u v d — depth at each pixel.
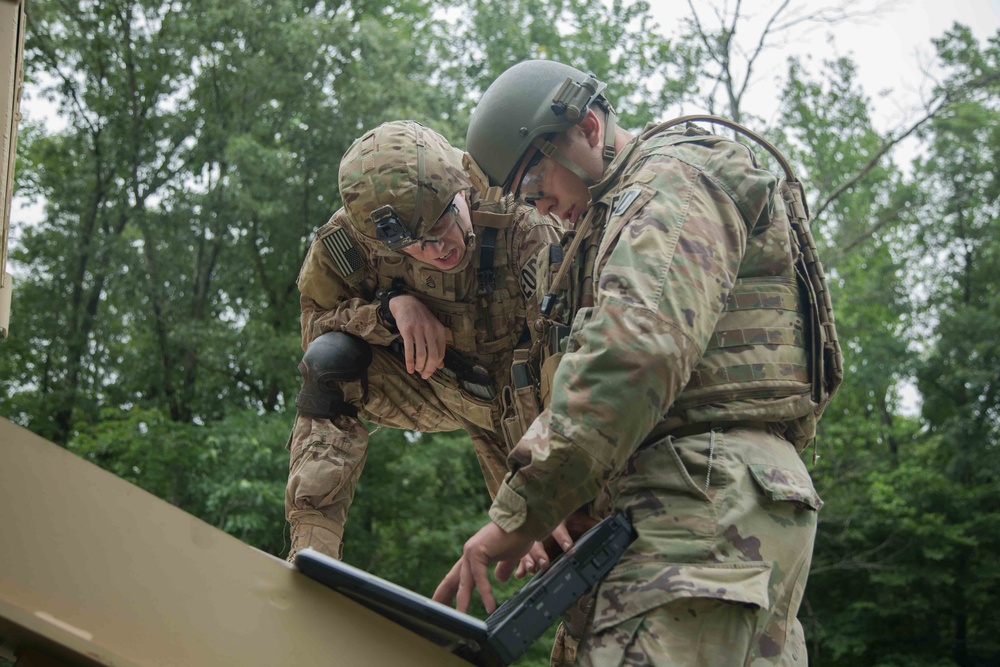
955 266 20.19
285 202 15.79
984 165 18.89
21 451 1.34
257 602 1.42
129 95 17.81
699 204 1.83
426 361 2.79
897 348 18.03
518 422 2.62
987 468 17.16
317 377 2.76
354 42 15.83
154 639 1.31
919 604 16.48
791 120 18.88
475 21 18.45
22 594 1.27
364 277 2.88
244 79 15.94
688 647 1.71
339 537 2.71
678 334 1.70
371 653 1.49
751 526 1.79
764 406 1.89
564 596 1.71
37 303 17.66
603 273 1.77
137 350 17.66
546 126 2.11
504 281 2.83
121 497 1.37
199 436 14.63
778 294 1.97
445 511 15.29
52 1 17.44
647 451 1.88
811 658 17.33
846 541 16.95
